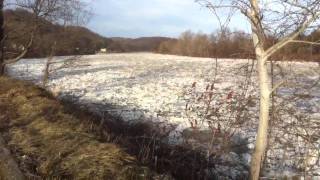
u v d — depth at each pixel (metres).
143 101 23.55
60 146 9.81
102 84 32.75
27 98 16.22
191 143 13.18
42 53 27.50
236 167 12.02
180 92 26.59
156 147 12.46
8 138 10.58
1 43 23.75
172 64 55.53
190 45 88.75
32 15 23.80
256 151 9.04
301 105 19.02
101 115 17.70
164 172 9.77
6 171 8.13
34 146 9.90
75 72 43.91
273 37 8.81
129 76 39.62
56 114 13.41
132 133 14.54
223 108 17.81
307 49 9.20
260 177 9.47
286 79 9.60
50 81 34.31
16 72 41.91
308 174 10.90
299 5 8.15
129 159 9.40
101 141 10.76
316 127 13.71
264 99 8.88
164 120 17.75
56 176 8.25
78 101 22.97
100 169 8.55
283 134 12.08
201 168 11.30
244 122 14.75
